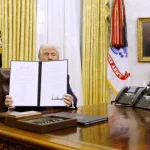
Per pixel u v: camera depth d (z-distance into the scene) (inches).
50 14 137.7
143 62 148.3
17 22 128.0
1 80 83.3
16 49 128.7
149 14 148.3
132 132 40.9
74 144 33.7
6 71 84.8
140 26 147.0
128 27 148.8
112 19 141.8
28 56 131.0
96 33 141.9
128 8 148.8
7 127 43.9
